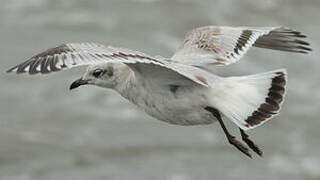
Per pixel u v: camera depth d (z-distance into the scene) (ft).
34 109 61.98
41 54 23.52
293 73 68.59
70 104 62.69
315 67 69.97
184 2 84.89
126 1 85.05
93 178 52.85
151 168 53.98
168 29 78.84
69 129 59.77
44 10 82.28
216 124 59.52
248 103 26.32
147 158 55.57
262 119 25.95
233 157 55.42
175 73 27.17
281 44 30.17
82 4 83.87
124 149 56.95
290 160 55.26
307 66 70.03
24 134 58.80
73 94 64.03
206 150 56.34
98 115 61.62
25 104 62.59
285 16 83.25
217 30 30.04
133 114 61.98
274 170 53.78
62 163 55.06
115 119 61.21
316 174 53.62
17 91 64.23
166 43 75.72
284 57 71.00
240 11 84.12
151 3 84.64
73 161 55.36
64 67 22.81
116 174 53.31
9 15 80.89
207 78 26.91
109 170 53.88
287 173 53.52
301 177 53.26
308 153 56.34
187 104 27.48
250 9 84.79
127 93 28.96
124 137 58.49
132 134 58.90
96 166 54.60
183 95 27.53
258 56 70.90
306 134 59.06
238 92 26.66
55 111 61.82
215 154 55.83
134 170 53.88
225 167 53.98
